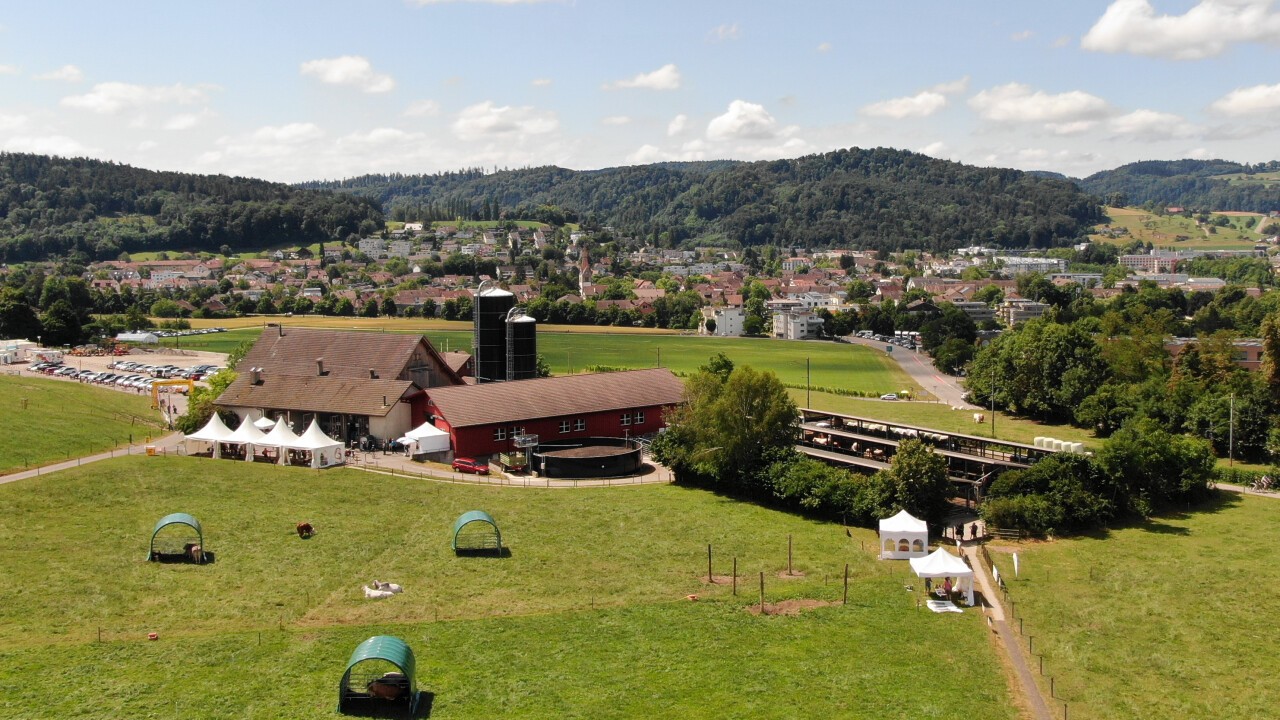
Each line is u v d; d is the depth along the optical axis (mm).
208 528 80250
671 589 71500
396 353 126250
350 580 70500
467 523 77938
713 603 68375
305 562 73625
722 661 58188
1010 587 74500
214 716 48969
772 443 100062
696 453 101062
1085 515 90312
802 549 82250
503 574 73312
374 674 54156
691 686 54562
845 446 116250
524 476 106875
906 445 89812
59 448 104625
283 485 94938
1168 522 93562
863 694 54250
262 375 126562
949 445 114000
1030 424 152125
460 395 116062
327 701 51000
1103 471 94812
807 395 185625
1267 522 92938
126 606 63531
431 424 116500
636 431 125500
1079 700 55312
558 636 61438
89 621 60844
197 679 53062
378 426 116562
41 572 68125
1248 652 62469
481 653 58219
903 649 61125
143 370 198750
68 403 132250
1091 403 142375
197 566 71562
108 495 87188
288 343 132625
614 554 79312
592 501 95500
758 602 68812
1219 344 165500
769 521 90562
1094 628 66312
